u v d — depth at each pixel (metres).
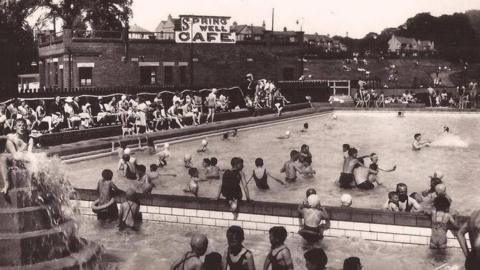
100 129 27.33
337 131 33.84
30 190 9.33
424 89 65.25
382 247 11.23
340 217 11.71
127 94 33.94
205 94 41.75
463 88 48.94
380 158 22.94
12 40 47.50
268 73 53.12
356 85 63.25
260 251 11.07
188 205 12.83
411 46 86.12
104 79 42.66
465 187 16.73
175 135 28.86
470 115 45.31
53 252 9.31
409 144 27.44
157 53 45.34
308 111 44.66
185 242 11.66
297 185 17.17
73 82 41.41
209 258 7.59
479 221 5.43
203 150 25.23
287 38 57.38
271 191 16.30
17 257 8.93
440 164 21.22
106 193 13.32
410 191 16.25
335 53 81.75
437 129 34.75
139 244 11.54
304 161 18.61
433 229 10.92
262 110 41.25
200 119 34.59
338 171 19.69
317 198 11.48
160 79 45.72
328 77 71.88
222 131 32.53
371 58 80.06
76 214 13.55
